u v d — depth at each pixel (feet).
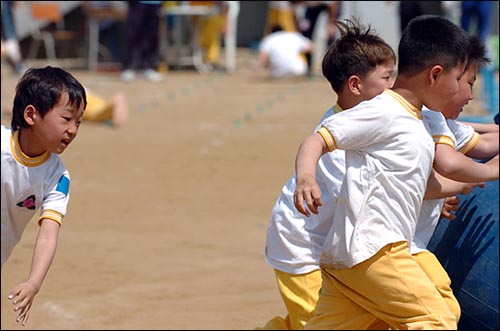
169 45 160.45
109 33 155.63
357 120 29.27
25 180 33.17
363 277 29.66
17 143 32.86
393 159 29.45
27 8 145.89
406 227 29.73
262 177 77.00
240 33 181.27
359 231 29.48
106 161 83.20
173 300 48.24
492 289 36.04
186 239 59.31
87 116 104.22
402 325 29.86
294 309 35.68
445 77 30.14
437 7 82.99
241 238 59.57
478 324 37.06
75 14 160.76
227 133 96.78
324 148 29.35
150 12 137.39
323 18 153.07
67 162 82.53
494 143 33.35
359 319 31.27
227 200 69.56
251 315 45.68
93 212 65.92
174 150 87.71
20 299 30.32
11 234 35.09
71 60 158.71
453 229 37.17
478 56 31.53
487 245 36.19
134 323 44.75
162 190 72.43
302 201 27.78
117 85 131.95
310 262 35.19
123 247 57.57
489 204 36.50
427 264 31.78
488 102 97.96
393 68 33.09
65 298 48.65
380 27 118.11
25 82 32.14
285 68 138.92
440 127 31.04
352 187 29.73
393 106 29.84
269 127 100.12
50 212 33.19
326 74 33.73
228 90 128.16
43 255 32.19
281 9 148.66
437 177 31.68
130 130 98.99
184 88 130.11
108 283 50.96
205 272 52.75
